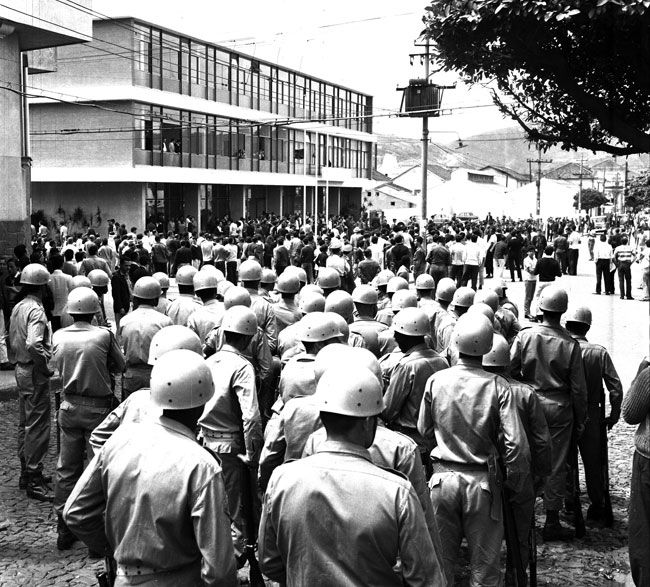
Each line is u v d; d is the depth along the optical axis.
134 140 40.59
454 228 37.06
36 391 7.81
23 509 7.55
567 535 6.97
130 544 3.42
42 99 41.25
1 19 15.99
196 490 3.39
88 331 6.76
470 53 5.12
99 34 40.06
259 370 7.18
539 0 4.57
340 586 3.09
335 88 66.31
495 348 5.68
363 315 8.10
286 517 3.21
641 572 5.09
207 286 8.73
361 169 72.69
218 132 48.94
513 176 83.12
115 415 5.02
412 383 5.94
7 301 13.83
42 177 41.50
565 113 5.64
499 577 4.98
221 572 3.32
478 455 5.01
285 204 59.88
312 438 4.28
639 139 5.31
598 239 26.47
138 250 23.73
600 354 7.19
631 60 4.90
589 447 7.29
